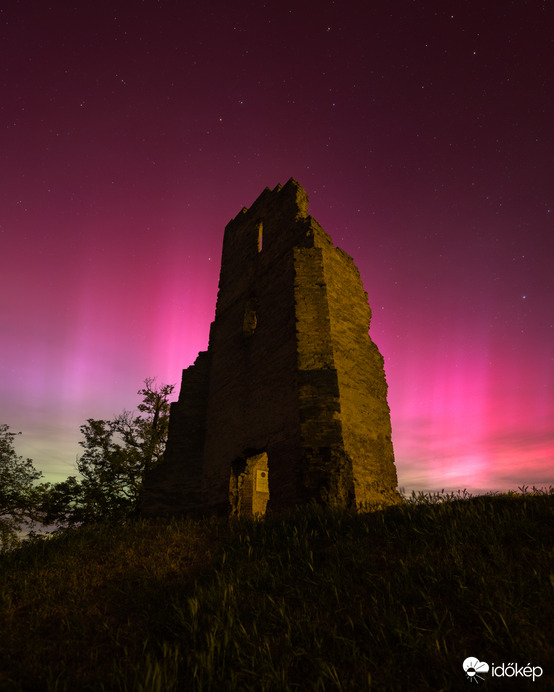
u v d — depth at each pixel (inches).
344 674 117.6
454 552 176.9
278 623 148.0
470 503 248.4
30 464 851.4
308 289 496.4
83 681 123.5
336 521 255.0
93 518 702.5
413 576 169.8
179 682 119.1
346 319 512.4
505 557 170.2
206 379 641.6
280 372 471.5
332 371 438.9
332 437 400.8
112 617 169.9
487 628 125.0
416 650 121.1
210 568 214.7
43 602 187.6
